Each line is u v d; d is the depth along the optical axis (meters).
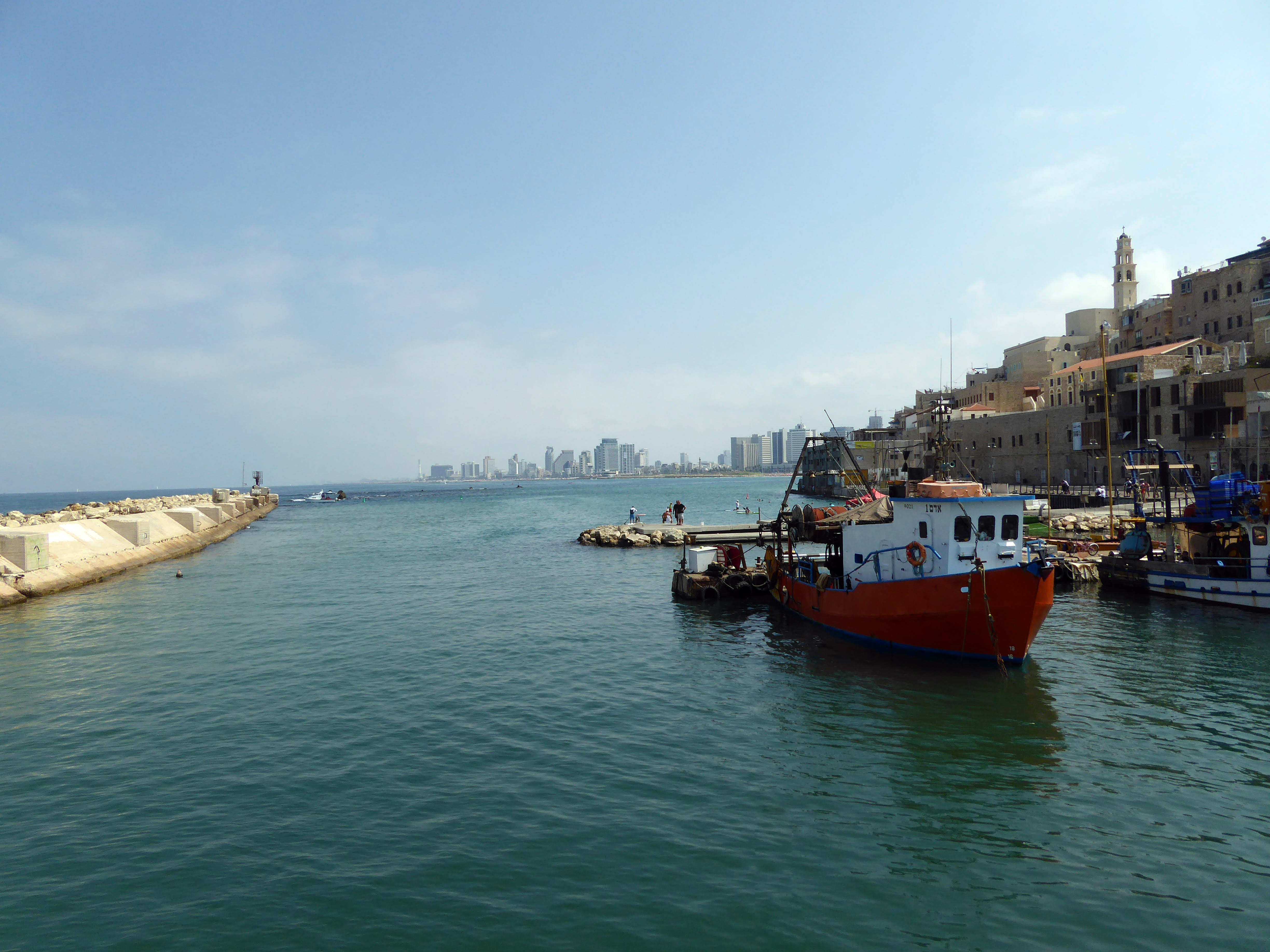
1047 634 28.39
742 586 38.22
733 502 150.00
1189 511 35.41
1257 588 31.48
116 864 11.98
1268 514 31.08
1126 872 11.60
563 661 25.27
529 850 12.31
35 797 14.61
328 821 13.42
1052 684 21.80
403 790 14.73
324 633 30.20
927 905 10.76
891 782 15.09
